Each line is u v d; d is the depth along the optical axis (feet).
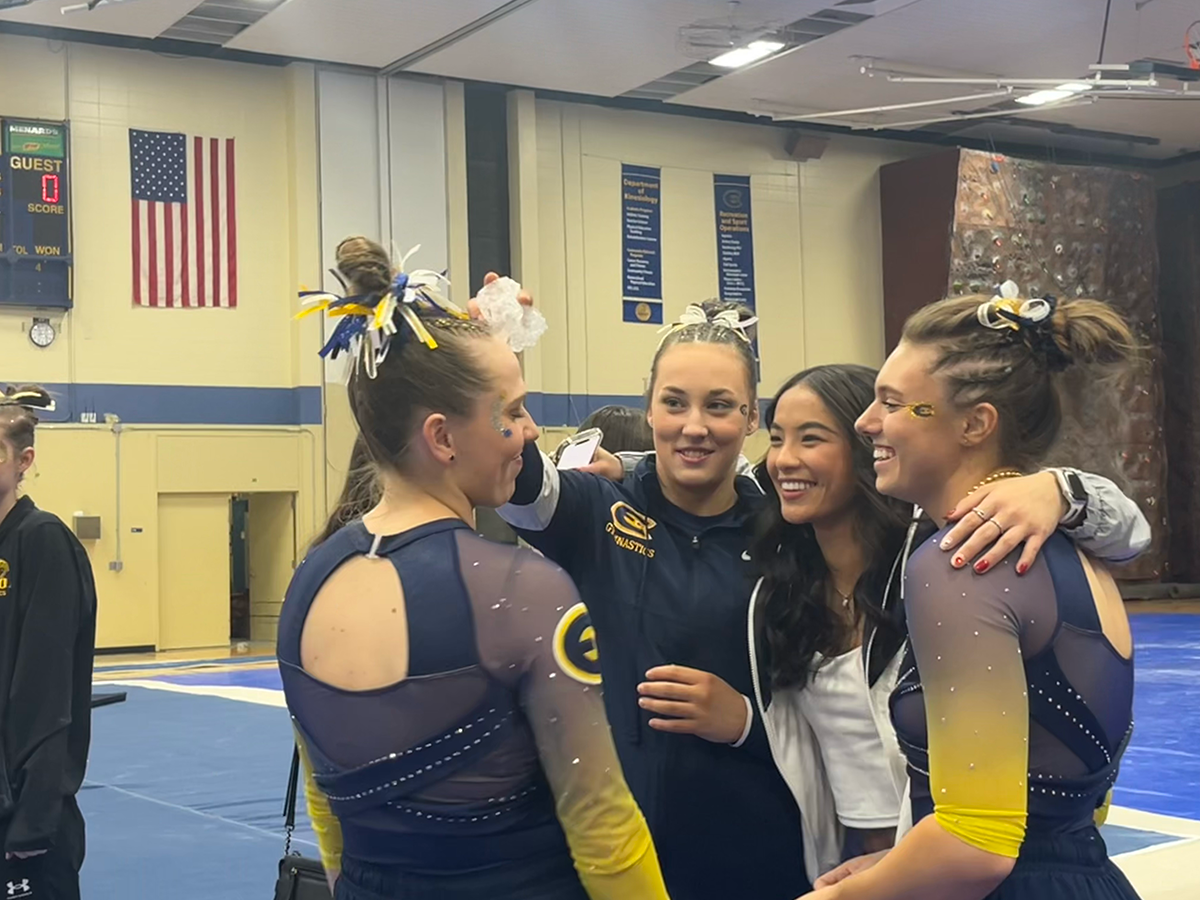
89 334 51.24
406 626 5.44
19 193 49.65
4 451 11.07
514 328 6.28
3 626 10.89
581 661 5.54
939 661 5.41
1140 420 69.87
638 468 9.25
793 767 8.02
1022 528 5.47
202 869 17.85
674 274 63.10
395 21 50.52
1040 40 54.80
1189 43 45.80
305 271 54.19
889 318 67.82
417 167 56.44
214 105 53.57
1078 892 5.42
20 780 10.66
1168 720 30.22
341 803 5.63
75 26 49.75
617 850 5.48
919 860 5.31
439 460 5.83
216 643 53.31
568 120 60.95
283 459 53.83
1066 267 68.28
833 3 49.93
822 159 67.05
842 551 7.93
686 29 50.08
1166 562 71.56
